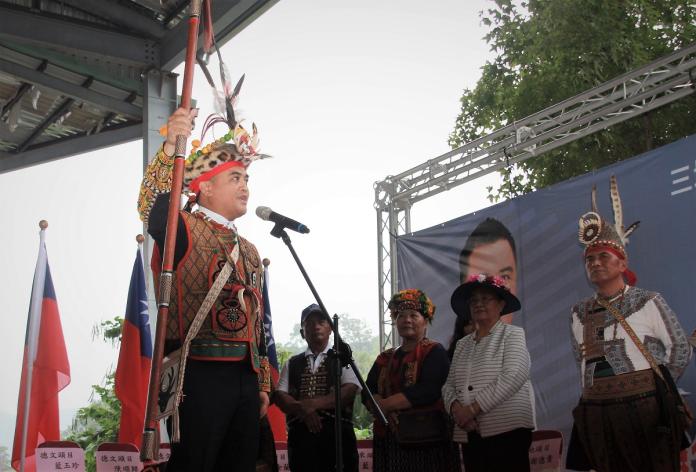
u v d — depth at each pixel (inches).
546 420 222.1
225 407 102.4
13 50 344.5
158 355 93.1
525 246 239.8
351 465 190.9
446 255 267.6
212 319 104.6
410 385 176.9
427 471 170.6
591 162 423.2
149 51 341.4
